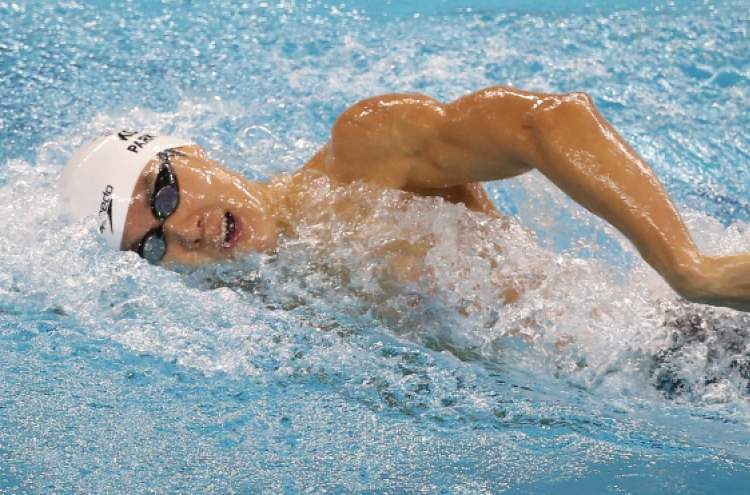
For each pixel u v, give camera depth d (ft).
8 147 32.71
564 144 18.81
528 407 19.30
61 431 18.02
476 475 16.87
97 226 23.06
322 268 22.82
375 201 22.35
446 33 44.52
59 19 46.55
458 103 21.18
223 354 20.88
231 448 17.63
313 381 20.08
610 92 37.52
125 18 47.06
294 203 23.82
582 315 21.29
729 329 20.16
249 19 47.14
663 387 20.18
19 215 24.73
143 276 22.94
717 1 47.03
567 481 16.66
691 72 39.19
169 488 16.38
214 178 23.03
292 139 33.71
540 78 38.68
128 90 38.45
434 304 21.95
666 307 20.97
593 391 20.31
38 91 38.06
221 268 23.18
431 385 20.02
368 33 44.98
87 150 23.90
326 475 16.83
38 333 21.66
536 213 24.91
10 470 16.83
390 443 17.93
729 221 29.76
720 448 17.80
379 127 22.15
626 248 23.53
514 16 46.78
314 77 39.73
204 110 36.58
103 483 16.49
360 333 21.79
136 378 19.98
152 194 22.72
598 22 44.96
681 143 34.24
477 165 21.01
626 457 17.47
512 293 21.76
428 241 22.21
